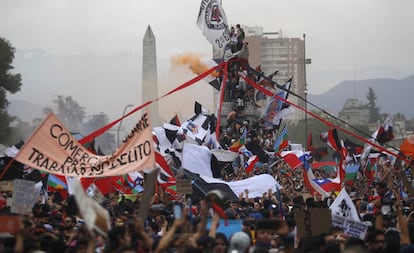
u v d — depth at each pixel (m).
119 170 49.53
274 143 126.00
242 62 95.38
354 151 109.12
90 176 49.41
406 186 62.81
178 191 60.47
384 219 49.19
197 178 61.62
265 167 102.88
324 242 35.50
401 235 43.75
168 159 91.31
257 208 60.16
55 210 53.81
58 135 49.78
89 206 30.02
